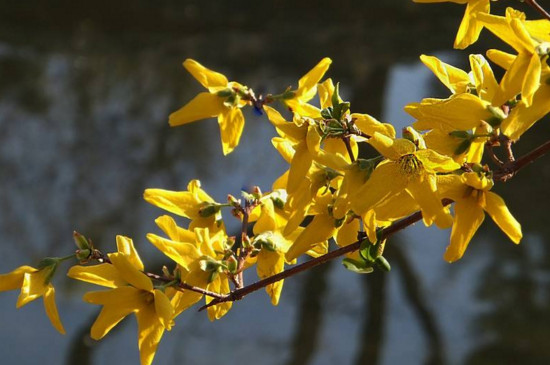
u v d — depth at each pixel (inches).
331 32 655.1
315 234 81.1
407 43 626.5
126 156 477.1
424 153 72.0
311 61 615.5
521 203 412.8
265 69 602.2
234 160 466.3
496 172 76.5
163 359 325.7
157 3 687.7
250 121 497.4
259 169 456.1
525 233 393.1
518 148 445.4
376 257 81.1
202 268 84.2
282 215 95.2
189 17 677.3
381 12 663.1
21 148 477.7
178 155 479.2
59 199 430.3
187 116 91.0
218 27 675.4
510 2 490.0
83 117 526.9
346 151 85.5
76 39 655.1
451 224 71.4
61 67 607.2
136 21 680.4
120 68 614.2
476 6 76.0
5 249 391.2
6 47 637.3
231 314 352.5
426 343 335.9
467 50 588.7
